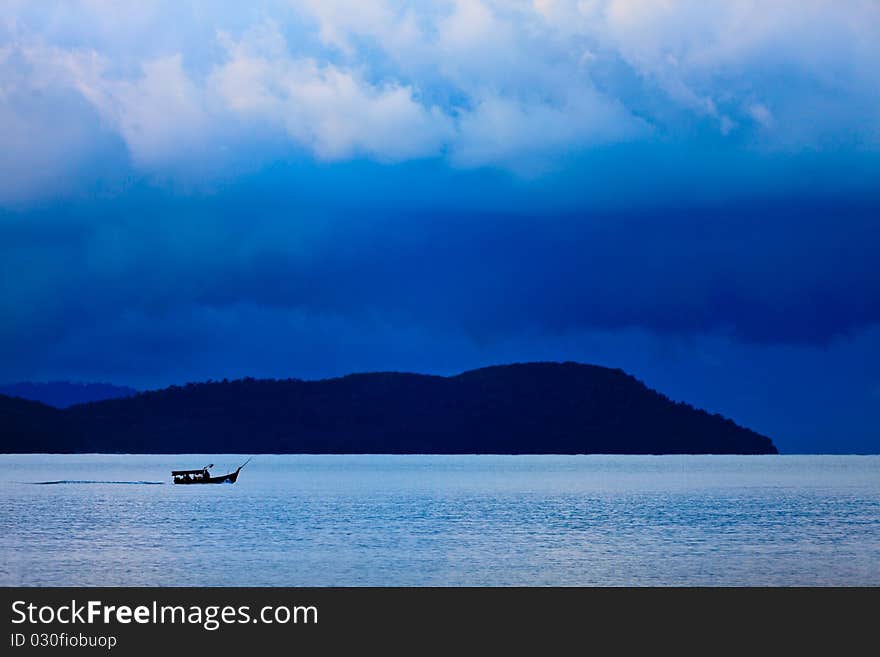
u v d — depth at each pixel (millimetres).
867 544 93938
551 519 120938
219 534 101000
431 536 99938
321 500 155000
